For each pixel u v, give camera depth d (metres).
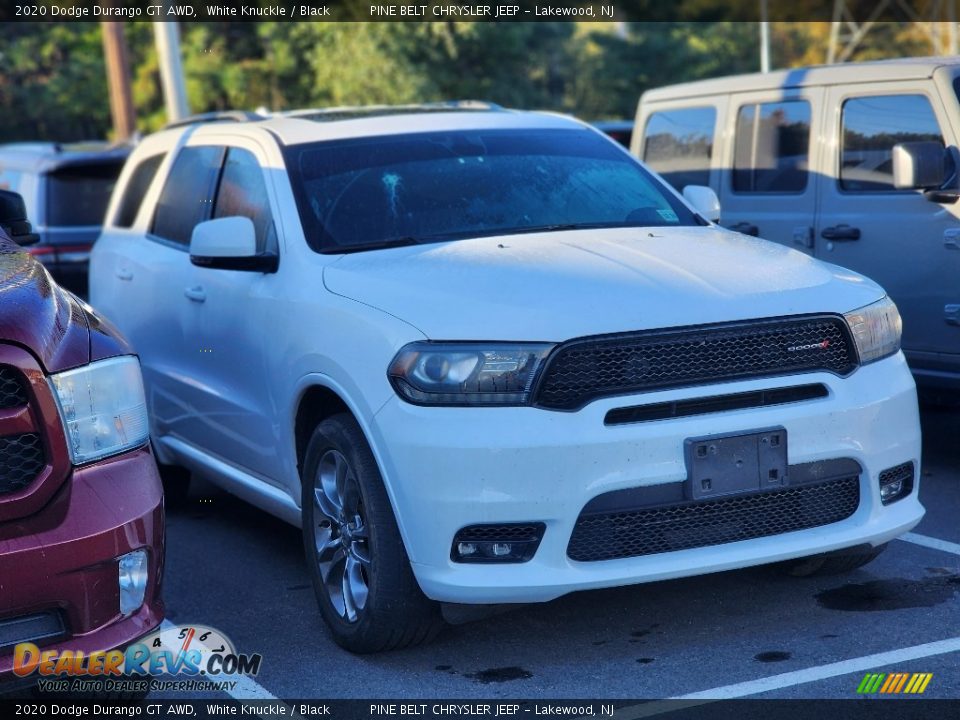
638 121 8.88
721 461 3.98
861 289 4.43
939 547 5.27
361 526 4.34
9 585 3.29
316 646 4.55
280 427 4.90
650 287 4.18
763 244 4.93
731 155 7.94
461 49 33.41
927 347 6.68
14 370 3.37
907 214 6.73
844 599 4.68
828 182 7.22
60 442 3.42
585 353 3.95
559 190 5.38
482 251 4.67
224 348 5.39
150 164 6.96
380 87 32.34
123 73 24.47
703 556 4.05
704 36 41.84
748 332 4.07
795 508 4.21
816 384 4.17
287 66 34.66
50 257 11.55
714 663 4.15
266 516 6.55
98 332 3.72
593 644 4.39
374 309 4.30
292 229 5.06
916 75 6.75
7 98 40.91
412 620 4.21
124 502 3.50
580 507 3.89
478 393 3.94
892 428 4.30
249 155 5.68
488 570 3.95
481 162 5.46
